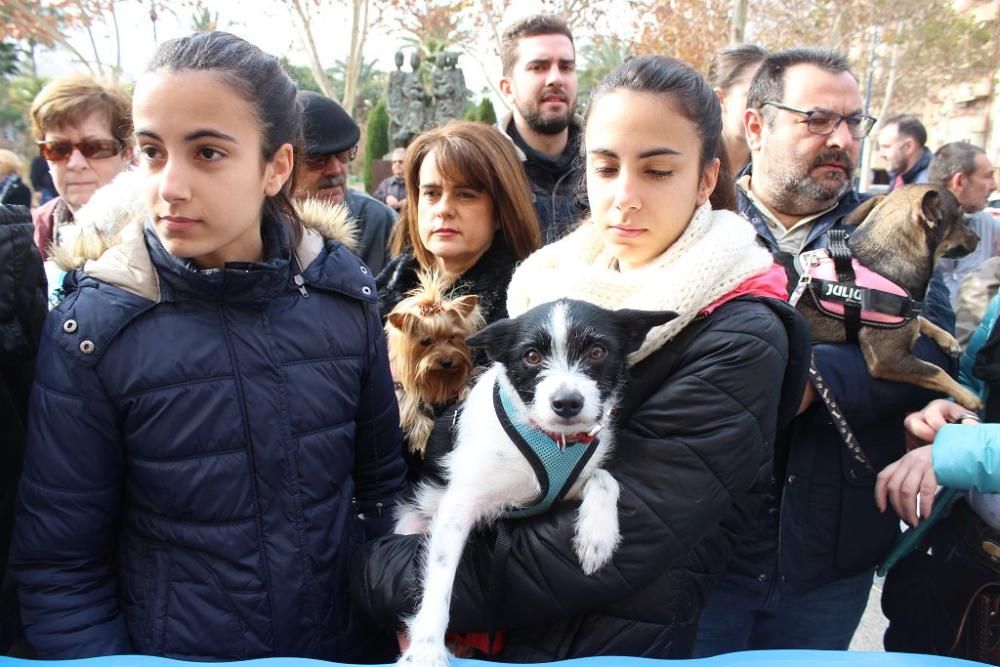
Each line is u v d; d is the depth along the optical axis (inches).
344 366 81.0
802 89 112.3
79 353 69.8
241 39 74.7
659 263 78.9
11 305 75.3
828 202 118.4
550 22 179.6
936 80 989.2
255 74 72.1
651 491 68.8
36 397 71.1
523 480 75.7
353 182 1047.6
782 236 122.1
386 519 91.4
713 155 80.5
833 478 97.5
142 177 72.2
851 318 99.3
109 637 71.9
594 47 931.3
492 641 74.5
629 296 82.0
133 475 73.3
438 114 734.5
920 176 328.2
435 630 68.4
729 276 74.7
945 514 98.1
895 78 941.2
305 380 76.9
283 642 74.4
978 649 93.3
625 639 71.2
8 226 75.5
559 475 74.2
